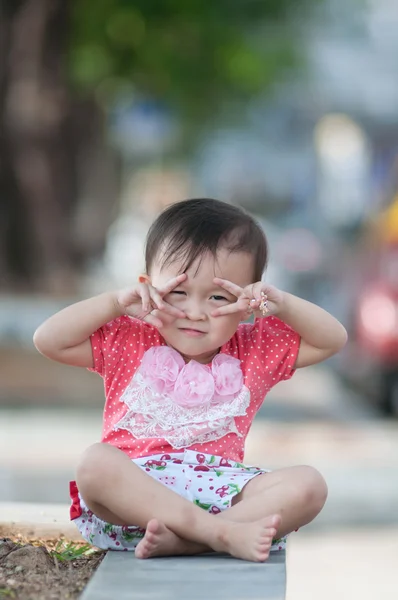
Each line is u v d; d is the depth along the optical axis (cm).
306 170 5497
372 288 1678
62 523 832
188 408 724
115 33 3603
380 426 1747
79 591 649
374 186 4088
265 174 5625
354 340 1736
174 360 728
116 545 723
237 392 732
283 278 3422
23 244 3528
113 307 728
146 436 723
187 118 4353
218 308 713
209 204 739
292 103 4941
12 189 3469
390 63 4872
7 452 1523
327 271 3381
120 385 736
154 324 715
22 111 3341
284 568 667
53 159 3466
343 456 1505
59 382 2258
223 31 3703
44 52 3319
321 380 2300
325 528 1168
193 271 714
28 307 3123
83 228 3797
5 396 2069
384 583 992
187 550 693
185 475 712
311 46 4378
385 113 4894
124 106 4131
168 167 5722
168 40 3675
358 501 1270
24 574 687
